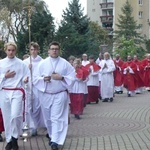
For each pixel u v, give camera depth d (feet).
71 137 33.76
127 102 63.57
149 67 83.97
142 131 36.52
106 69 65.72
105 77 65.46
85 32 135.44
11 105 28.45
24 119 29.60
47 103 29.43
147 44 212.02
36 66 34.71
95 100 62.44
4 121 28.68
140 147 29.50
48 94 29.30
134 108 54.75
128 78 75.97
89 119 44.86
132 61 78.48
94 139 32.81
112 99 65.62
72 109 45.70
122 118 45.21
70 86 29.40
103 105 59.41
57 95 29.14
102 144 30.73
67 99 29.55
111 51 177.88
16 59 29.12
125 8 220.43
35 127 33.88
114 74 79.41
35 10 134.51
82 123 41.96
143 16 274.16
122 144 30.66
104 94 65.21
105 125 40.37
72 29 123.54
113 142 31.50
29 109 32.96
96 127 39.17
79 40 122.93
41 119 33.73
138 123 41.34
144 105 58.54
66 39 121.49
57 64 29.58
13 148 28.68
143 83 80.18
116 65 78.79
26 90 29.84
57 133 28.73
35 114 33.53
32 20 115.65
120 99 69.31
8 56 28.89
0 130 31.78
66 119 29.27
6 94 28.55
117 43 199.31
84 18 135.95
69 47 121.70
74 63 48.32
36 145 30.53
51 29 117.60
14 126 28.40
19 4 149.48
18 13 149.79
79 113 45.47
